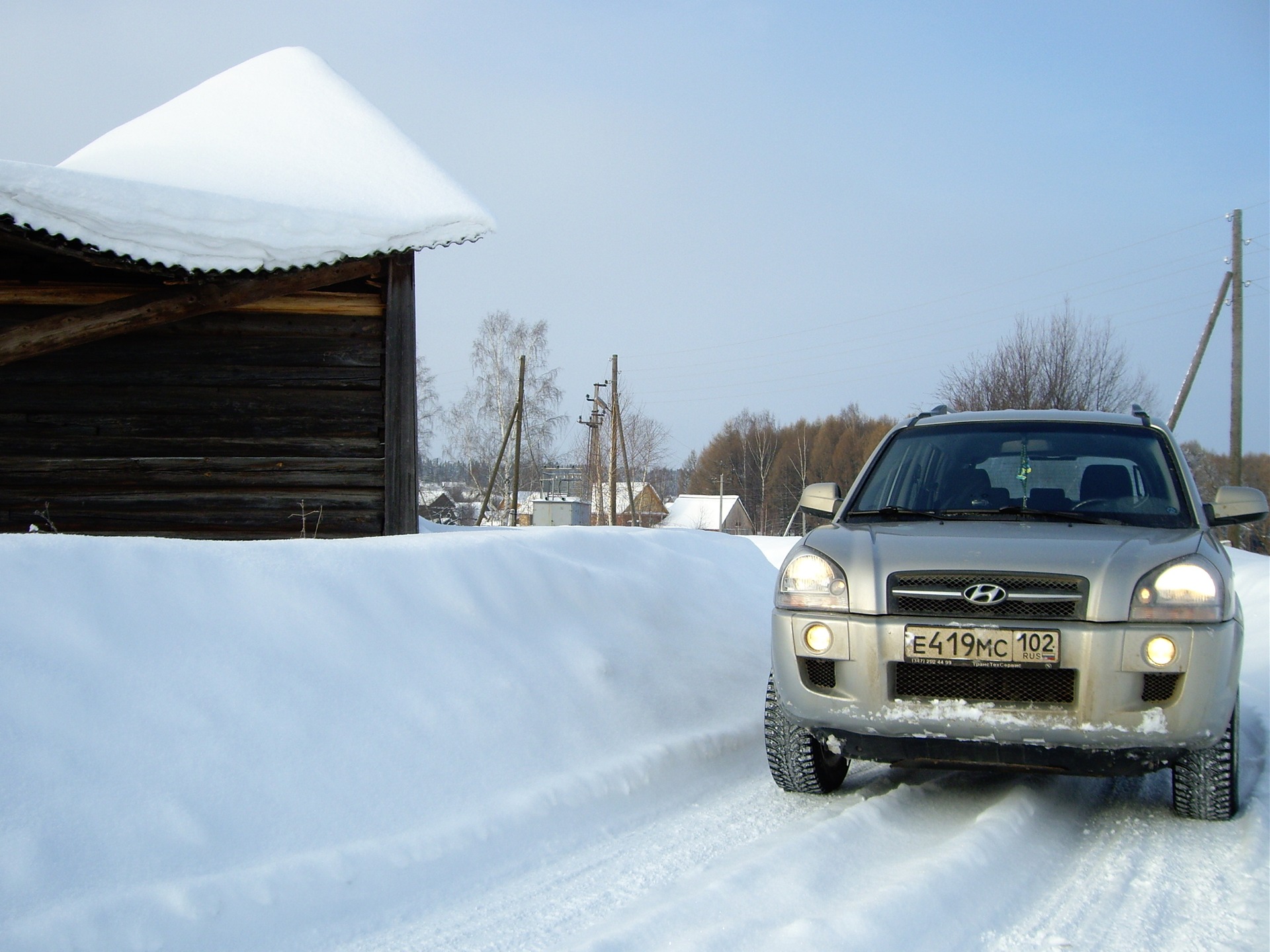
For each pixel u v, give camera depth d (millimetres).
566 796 3695
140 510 7680
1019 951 2537
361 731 3650
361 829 3230
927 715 3363
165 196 6656
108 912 2568
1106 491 4148
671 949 2475
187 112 9594
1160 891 2947
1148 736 3201
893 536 3773
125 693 3283
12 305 7672
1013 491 4227
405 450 7914
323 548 4480
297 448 7941
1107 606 3264
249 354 7906
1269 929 2641
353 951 2623
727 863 3213
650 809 3828
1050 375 35719
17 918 2480
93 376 7676
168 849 2855
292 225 6930
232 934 2646
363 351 8070
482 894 3000
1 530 7457
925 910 2672
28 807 2771
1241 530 25781
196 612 3750
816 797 3988
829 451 71812
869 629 3453
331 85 9805
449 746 3793
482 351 41094
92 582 3574
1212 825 3564
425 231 7242
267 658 3730
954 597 3387
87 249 6301
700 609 6324
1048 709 3268
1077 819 3670
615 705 4578
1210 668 3225
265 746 3373
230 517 7809
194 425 7801
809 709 3568
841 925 2520
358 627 4129
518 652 4570
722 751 4531
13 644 3199
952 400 38031
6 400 7559
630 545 6637
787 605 3695
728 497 69562
